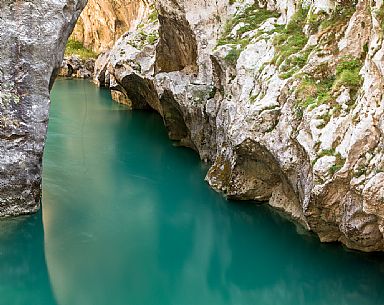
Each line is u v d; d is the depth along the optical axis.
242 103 10.92
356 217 8.37
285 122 9.73
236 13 13.30
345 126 8.54
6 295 8.45
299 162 9.45
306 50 10.34
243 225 10.76
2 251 9.67
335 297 8.48
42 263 9.32
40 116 10.59
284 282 8.93
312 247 9.73
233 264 9.45
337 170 8.34
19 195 10.81
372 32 8.21
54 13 10.34
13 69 10.24
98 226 10.75
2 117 10.27
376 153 7.91
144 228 10.73
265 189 11.45
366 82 8.23
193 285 8.80
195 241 10.22
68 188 12.73
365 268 9.02
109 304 8.20
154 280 8.92
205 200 11.98
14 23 10.09
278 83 10.20
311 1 11.05
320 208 8.89
